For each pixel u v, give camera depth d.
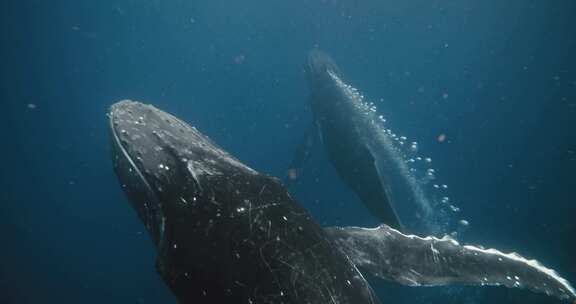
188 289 3.30
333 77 11.44
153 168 4.20
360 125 10.16
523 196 20.38
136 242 23.95
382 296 12.85
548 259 16.80
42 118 42.56
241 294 3.15
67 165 34.00
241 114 34.22
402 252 4.74
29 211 28.56
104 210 27.58
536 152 24.62
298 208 3.86
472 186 21.61
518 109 32.88
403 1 46.44
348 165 10.12
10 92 46.03
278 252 3.38
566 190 20.05
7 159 34.94
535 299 13.02
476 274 4.63
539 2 43.78
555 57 44.03
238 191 3.82
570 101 32.53
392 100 36.94
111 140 4.74
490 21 48.41
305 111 33.22
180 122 5.31
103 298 20.73
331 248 3.65
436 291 12.89
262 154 28.03
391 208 9.33
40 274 22.95
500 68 45.06
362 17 48.53
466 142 26.27
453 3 46.47
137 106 5.20
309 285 3.27
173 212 3.72
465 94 39.16
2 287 21.73
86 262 23.30
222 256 3.31
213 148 4.80
